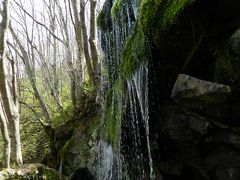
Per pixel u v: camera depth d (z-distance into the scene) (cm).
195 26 259
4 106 483
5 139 460
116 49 425
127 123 347
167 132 297
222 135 260
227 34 252
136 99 320
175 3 263
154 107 303
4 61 464
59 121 745
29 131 823
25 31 841
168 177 323
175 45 276
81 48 690
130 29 377
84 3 637
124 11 386
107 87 510
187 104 262
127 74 324
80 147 596
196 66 273
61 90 1115
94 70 626
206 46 263
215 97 240
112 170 441
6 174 429
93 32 630
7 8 457
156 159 325
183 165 309
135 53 308
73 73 688
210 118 258
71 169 595
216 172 282
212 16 250
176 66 288
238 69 237
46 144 741
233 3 236
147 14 285
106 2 464
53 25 941
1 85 471
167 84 298
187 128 280
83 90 686
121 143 362
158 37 276
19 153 490
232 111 243
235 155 259
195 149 286
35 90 694
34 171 455
